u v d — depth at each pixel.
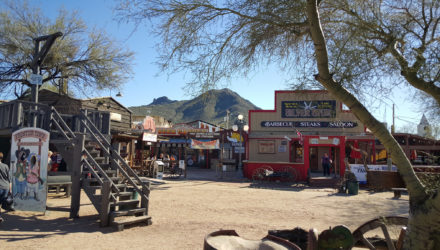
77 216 8.12
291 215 9.01
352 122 23.53
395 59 4.78
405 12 5.32
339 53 4.75
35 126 8.77
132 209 7.74
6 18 17.06
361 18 4.95
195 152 33.00
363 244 4.20
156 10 4.98
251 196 12.86
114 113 23.92
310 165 27.36
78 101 20.50
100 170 7.92
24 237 6.12
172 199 11.51
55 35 9.46
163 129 32.91
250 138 25.62
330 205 10.91
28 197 8.28
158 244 5.92
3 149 15.80
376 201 12.11
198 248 5.70
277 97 25.55
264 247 3.31
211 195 12.84
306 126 24.77
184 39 5.09
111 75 19.30
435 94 4.10
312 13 3.87
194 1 5.06
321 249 3.63
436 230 3.13
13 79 17.58
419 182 3.41
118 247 5.67
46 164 8.30
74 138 8.34
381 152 26.31
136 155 26.38
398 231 5.02
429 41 4.87
